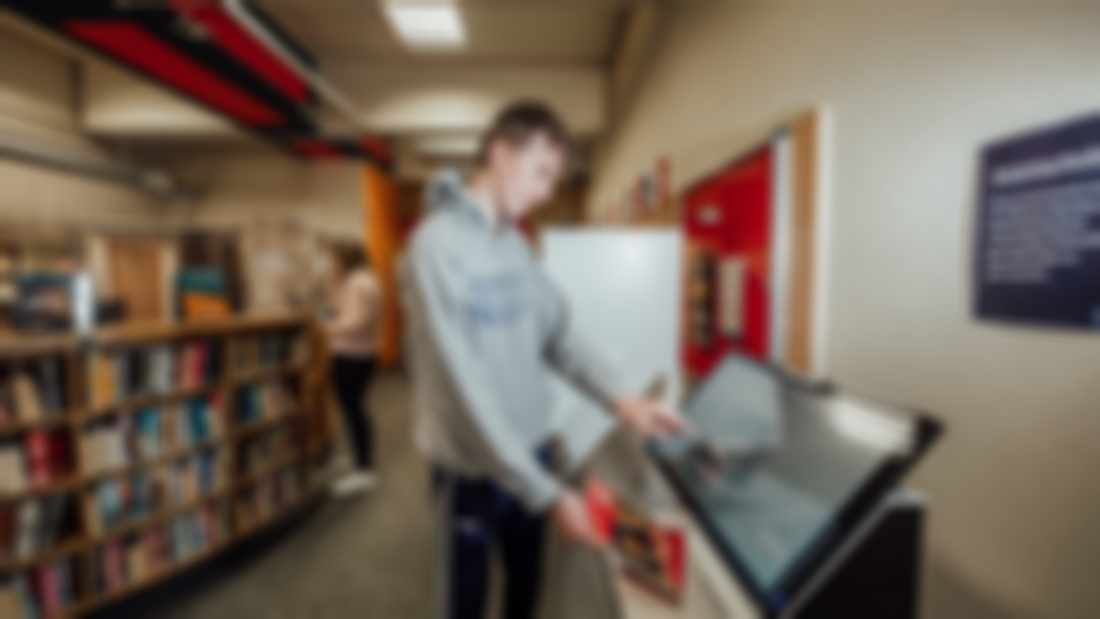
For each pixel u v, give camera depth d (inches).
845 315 35.3
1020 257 21.8
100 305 78.7
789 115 41.5
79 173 158.2
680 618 23.1
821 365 38.4
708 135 63.3
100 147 170.4
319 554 76.4
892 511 18.4
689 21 71.6
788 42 42.8
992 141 23.1
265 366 84.9
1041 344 20.9
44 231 133.3
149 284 90.5
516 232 41.6
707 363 62.1
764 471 24.5
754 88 49.4
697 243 66.1
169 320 92.2
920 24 27.6
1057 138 20.0
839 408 21.7
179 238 90.0
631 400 38.2
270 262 107.2
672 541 24.4
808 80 39.6
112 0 84.0
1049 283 20.5
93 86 160.2
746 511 23.7
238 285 91.9
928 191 27.3
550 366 44.7
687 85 73.0
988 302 23.5
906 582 19.1
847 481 19.0
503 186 37.3
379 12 121.7
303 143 179.8
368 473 99.3
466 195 34.5
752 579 20.1
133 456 66.8
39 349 58.9
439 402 33.9
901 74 29.2
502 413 30.1
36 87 146.6
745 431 27.9
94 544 63.1
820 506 19.6
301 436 92.1
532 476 27.8
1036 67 21.0
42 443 60.2
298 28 136.0
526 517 39.4
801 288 39.4
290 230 110.9
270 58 120.4
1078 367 19.4
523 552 40.7
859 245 33.5
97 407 63.2
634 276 62.1
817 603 19.0
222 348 77.6
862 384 33.5
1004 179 22.5
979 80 23.8
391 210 253.6
